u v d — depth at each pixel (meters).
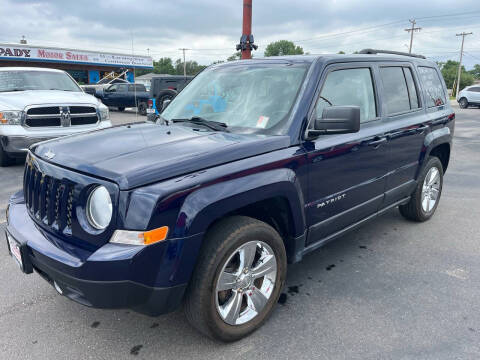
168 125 3.32
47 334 2.75
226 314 2.55
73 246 2.33
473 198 5.96
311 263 3.84
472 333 2.77
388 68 3.99
